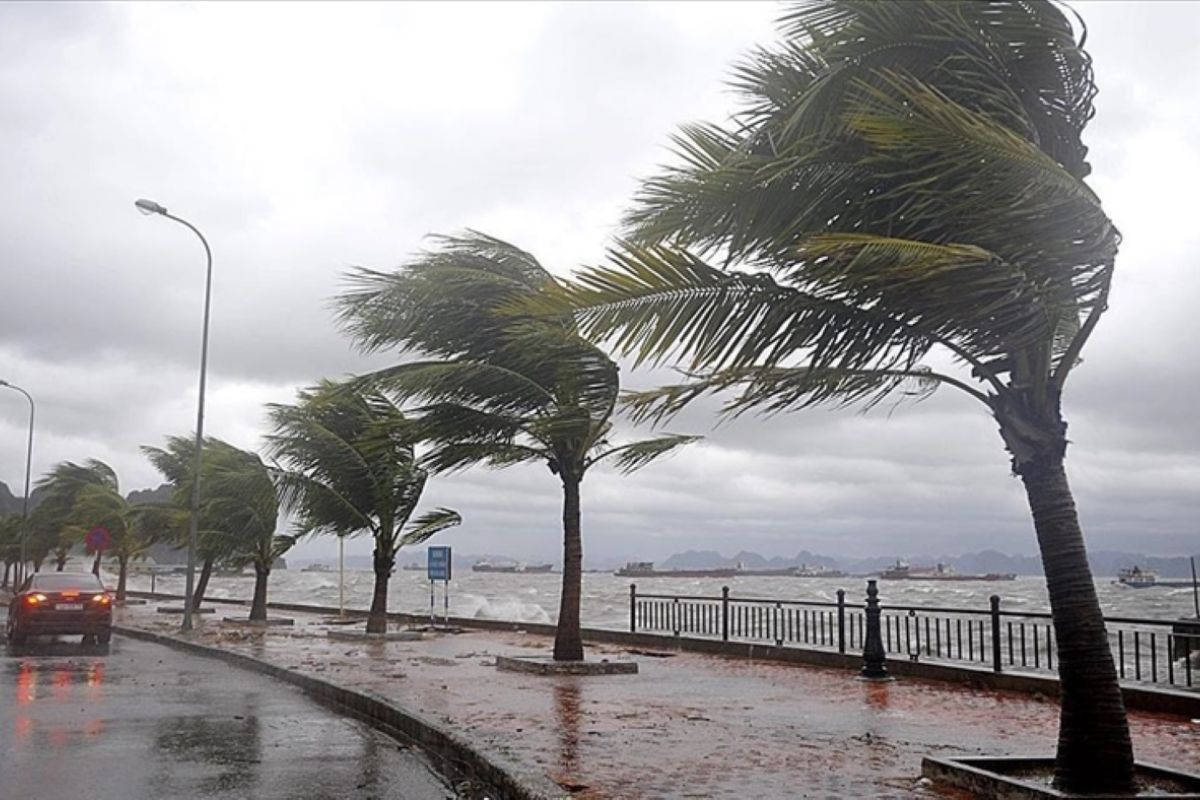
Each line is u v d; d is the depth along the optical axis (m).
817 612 27.75
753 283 7.89
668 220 8.30
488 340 16.69
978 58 7.79
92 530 43.19
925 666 15.98
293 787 8.73
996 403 8.01
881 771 8.79
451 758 10.01
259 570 31.41
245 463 30.41
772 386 8.27
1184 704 11.98
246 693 15.15
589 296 7.96
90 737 11.11
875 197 7.97
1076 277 7.52
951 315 7.52
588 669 16.75
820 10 7.96
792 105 8.38
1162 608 48.56
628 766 8.96
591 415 16.05
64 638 27.02
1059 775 7.52
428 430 16.81
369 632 25.09
